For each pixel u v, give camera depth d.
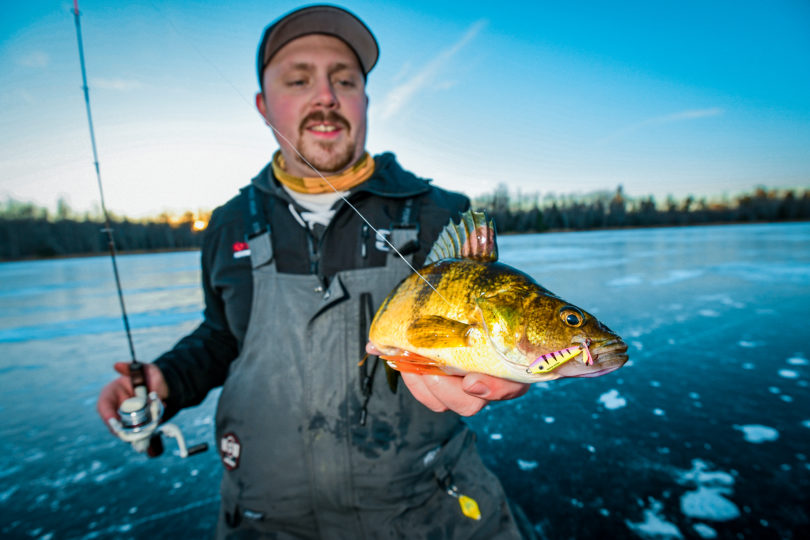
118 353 6.64
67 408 4.97
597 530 2.96
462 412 1.67
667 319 7.71
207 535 3.07
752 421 4.27
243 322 2.37
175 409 2.47
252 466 2.15
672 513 3.08
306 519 2.15
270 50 2.49
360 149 2.67
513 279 1.70
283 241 2.37
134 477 3.75
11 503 3.41
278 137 2.60
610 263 14.95
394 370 1.85
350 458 2.06
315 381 2.10
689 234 31.89
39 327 8.16
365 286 2.19
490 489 2.32
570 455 3.84
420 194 2.55
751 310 8.20
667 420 4.36
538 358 1.55
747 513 3.04
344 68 2.48
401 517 2.12
